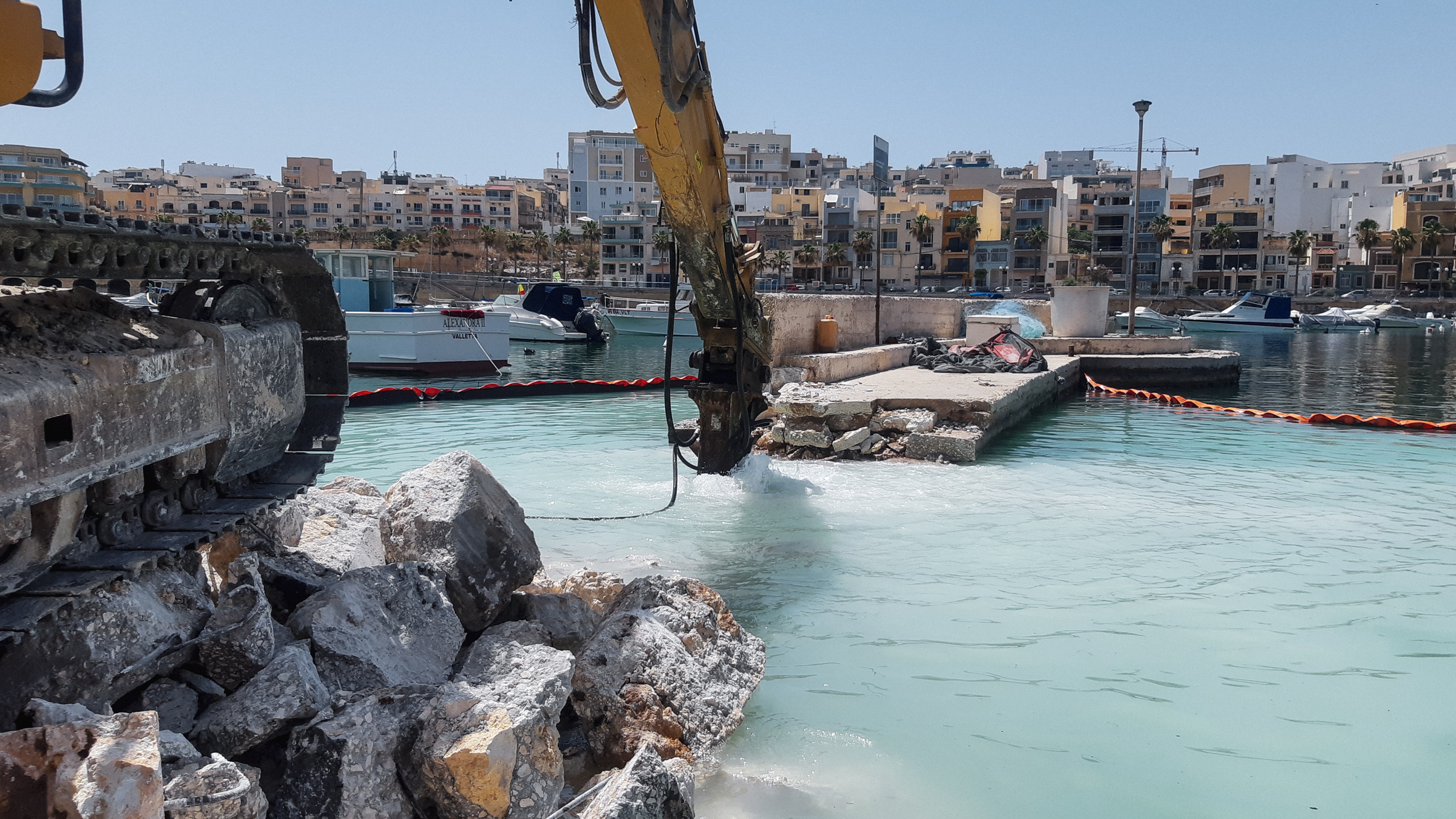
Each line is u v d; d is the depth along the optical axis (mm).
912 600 8102
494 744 3844
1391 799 4973
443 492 5938
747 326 12008
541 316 60219
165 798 3232
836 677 6480
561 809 4137
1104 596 8211
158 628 4359
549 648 5055
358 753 3852
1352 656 6891
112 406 4395
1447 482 13406
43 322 4441
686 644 6031
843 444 14945
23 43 3746
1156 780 5156
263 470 6469
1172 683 6402
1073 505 11742
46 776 3096
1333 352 54188
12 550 4004
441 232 125500
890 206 120188
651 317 66812
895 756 5379
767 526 10555
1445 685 6398
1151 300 101812
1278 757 5422
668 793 4141
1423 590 8344
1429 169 134250
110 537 4738
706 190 10461
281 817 3748
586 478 13219
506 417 20188
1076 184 115812
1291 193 123000
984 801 4914
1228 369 30312
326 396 6867
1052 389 23391
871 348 22469
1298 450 16406
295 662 4227
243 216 131875
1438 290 110188
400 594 5191
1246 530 10562
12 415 3752
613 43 8625
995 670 6629
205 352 5238
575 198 140375
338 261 36188
